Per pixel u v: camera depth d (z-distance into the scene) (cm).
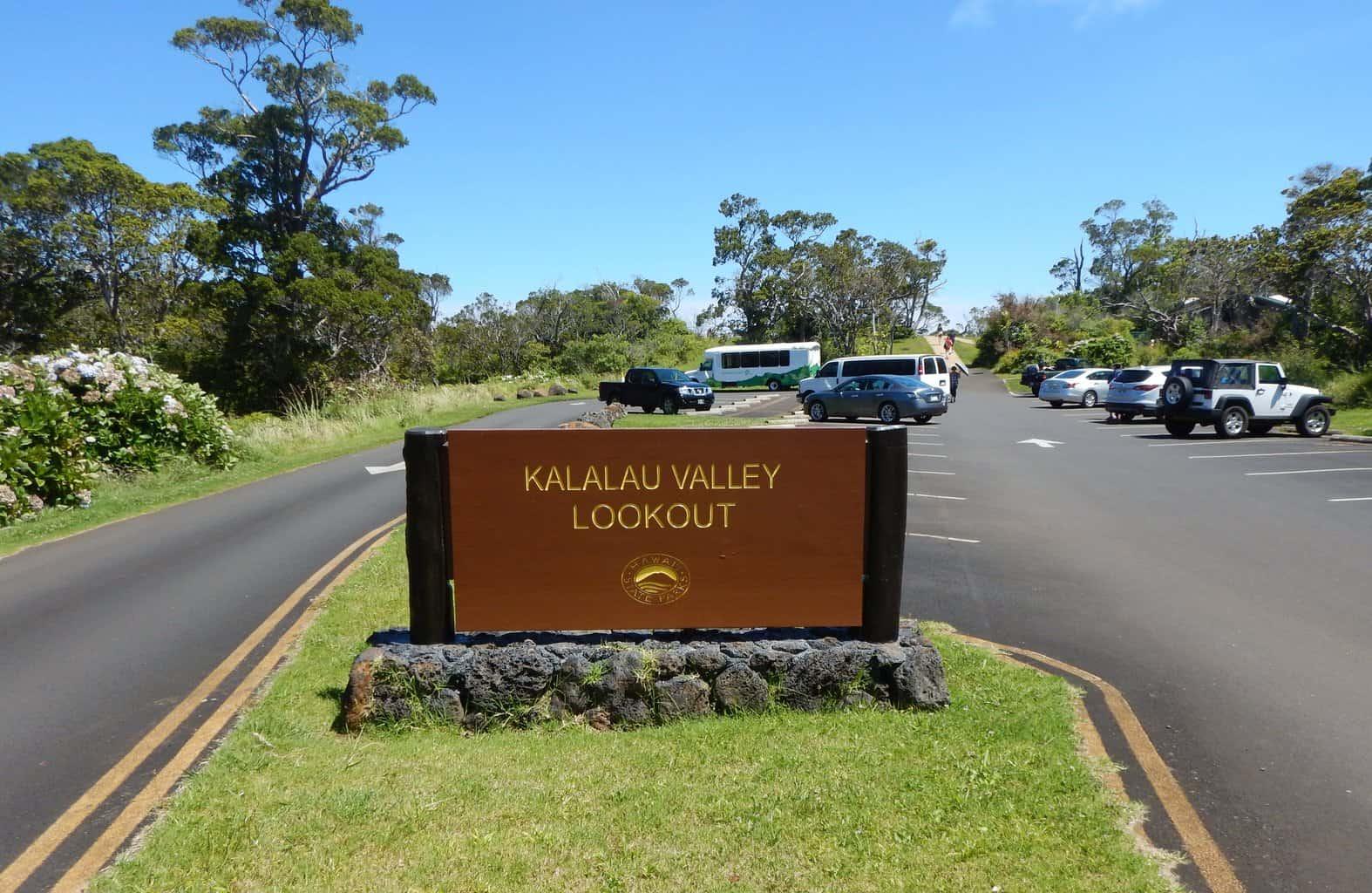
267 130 4791
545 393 4381
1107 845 366
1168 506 1261
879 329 8106
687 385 3212
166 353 4747
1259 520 1152
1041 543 1023
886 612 551
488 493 546
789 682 525
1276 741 492
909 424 2734
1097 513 1209
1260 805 418
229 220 4775
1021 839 370
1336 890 346
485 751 483
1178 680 591
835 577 557
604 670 521
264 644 684
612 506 550
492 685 518
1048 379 3603
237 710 551
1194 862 362
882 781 425
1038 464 1727
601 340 5966
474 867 356
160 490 1495
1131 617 741
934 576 881
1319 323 3250
